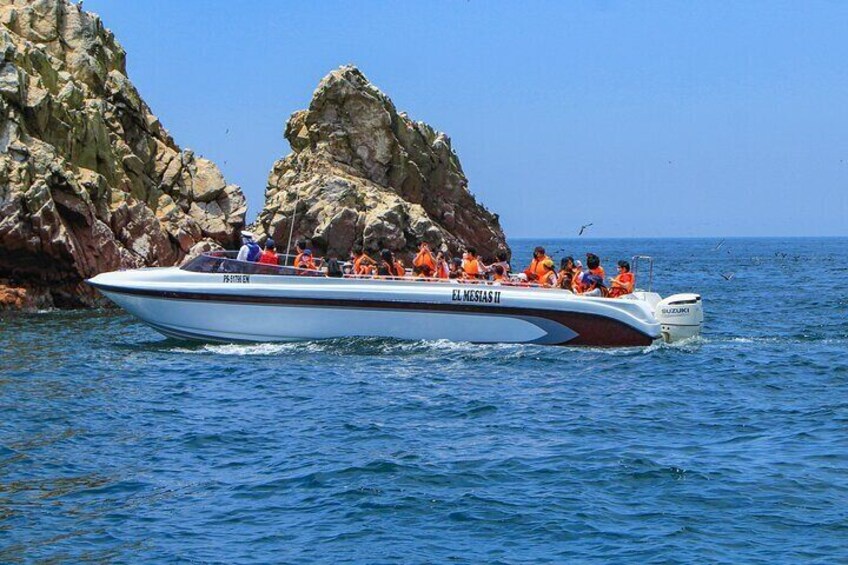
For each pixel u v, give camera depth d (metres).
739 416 17.06
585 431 15.95
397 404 17.97
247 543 11.05
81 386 19.62
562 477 13.34
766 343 25.66
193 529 11.47
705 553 10.67
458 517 11.81
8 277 33.97
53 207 33.81
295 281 22.98
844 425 16.30
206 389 19.31
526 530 11.40
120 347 24.42
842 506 12.06
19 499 12.49
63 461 14.20
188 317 23.23
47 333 27.78
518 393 18.94
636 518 11.76
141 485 13.08
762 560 10.48
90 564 10.46
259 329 23.23
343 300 22.86
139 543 11.03
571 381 20.09
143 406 17.78
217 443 15.23
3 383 19.92
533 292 23.23
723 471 13.56
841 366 21.89
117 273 23.88
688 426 16.38
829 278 69.19
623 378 20.42
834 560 10.44
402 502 12.32
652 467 13.73
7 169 33.41
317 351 23.03
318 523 11.66
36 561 10.52
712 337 26.84
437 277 23.80
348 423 16.47
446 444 15.15
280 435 15.73
